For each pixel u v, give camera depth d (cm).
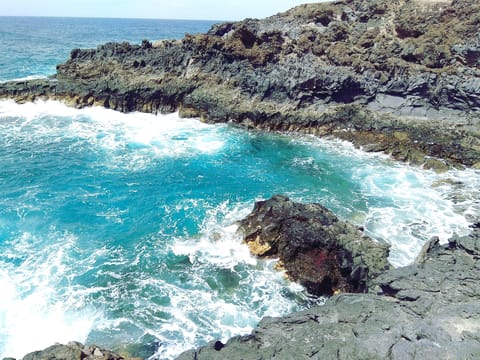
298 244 2411
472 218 2895
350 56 4722
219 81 4969
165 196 3195
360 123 4331
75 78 5219
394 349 1289
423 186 3391
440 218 2911
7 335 1945
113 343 1920
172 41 5925
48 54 9450
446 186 3375
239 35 5109
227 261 2494
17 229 2716
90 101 5078
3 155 3803
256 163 3828
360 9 5662
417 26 4778
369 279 2100
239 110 4709
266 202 2720
